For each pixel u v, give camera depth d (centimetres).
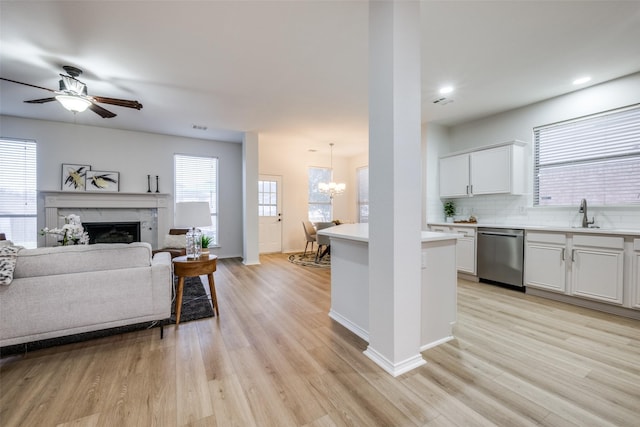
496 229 370
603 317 267
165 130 523
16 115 437
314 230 632
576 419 135
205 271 266
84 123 478
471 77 309
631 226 298
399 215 174
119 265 216
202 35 238
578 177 342
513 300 317
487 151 404
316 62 283
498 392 156
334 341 219
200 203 284
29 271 191
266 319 265
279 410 143
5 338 183
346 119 459
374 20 183
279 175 692
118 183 509
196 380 168
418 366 182
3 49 255
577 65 283
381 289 183
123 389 160
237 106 400
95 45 250
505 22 219
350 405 147
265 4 201
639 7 201
